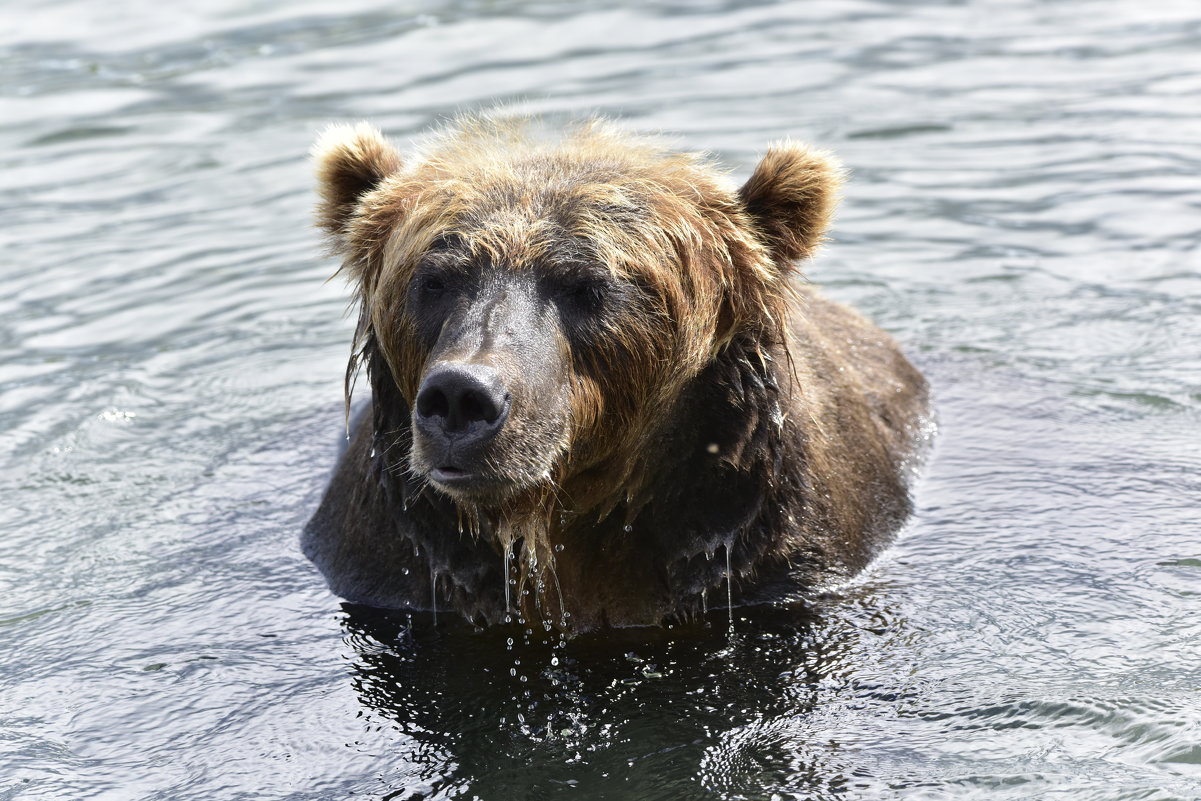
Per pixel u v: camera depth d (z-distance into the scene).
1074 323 17.55
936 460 14.41
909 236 20.25
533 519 10.67
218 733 10.05
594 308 10.21
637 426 10.69
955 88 25.66
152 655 11.16
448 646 11.22
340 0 33.03
